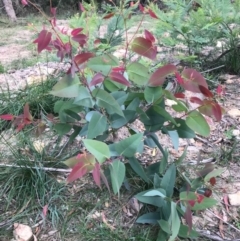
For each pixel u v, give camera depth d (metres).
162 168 0.84
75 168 0.64
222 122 1.21
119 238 0.79
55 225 0.84
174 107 0.78
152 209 0.86
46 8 5.29
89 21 1.34
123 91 0.81
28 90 1.31
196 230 0.82
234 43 1.59
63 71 1.48
